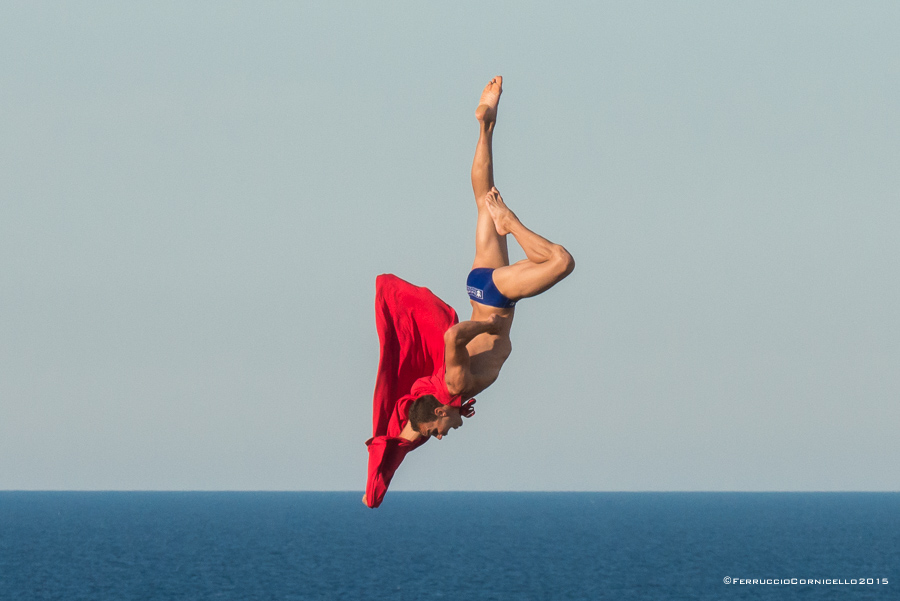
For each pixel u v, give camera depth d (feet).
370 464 143.13
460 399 137.59
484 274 136.77
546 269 129.39
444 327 145.59
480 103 140.77
